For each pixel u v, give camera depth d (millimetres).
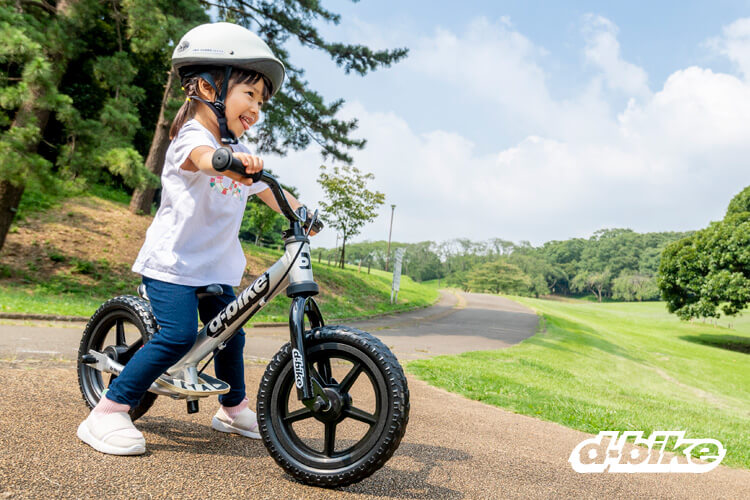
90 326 2426
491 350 12445
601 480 2480
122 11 11594
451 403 4664
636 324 41719
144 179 10820
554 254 154500
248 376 4289
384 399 1728
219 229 2027
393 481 1955
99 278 13328
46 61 9180
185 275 1953
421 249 132750
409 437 2812
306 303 1867
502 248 144375
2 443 1770
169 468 1775
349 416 1804
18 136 9305
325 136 17891
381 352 1753
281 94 17312
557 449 3178
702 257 35000
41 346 4754
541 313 33969
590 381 9898
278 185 1808
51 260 13414
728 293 32750
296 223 1931
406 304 27281
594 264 141500
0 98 8633
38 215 15438
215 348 2100
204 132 1910
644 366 16922
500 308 35875
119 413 1912
